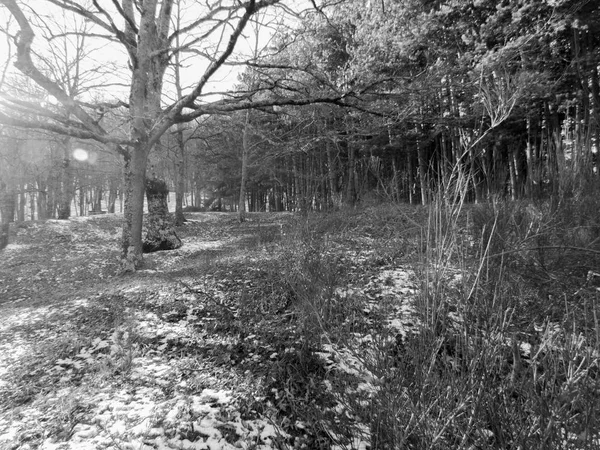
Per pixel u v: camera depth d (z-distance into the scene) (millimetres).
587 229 2480
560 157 3361
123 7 7770
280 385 2373
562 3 8031
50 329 4012
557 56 9477
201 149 23844
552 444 897
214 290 4570
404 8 10102
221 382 2572
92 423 2201
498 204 2305
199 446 1913
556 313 1409
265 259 5500
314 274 3033
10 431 2186
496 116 1536
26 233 13672
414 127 11180
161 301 4449
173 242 9875
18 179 17453
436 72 6051
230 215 22172
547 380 994
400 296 2816
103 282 6285
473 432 1053
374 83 6117
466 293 1283
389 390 1234
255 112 15805
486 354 1074
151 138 6898
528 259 2059
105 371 2812
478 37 9438
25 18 5512
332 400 1782
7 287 6914
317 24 6734
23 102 5105
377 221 4262
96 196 36062
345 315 2455
